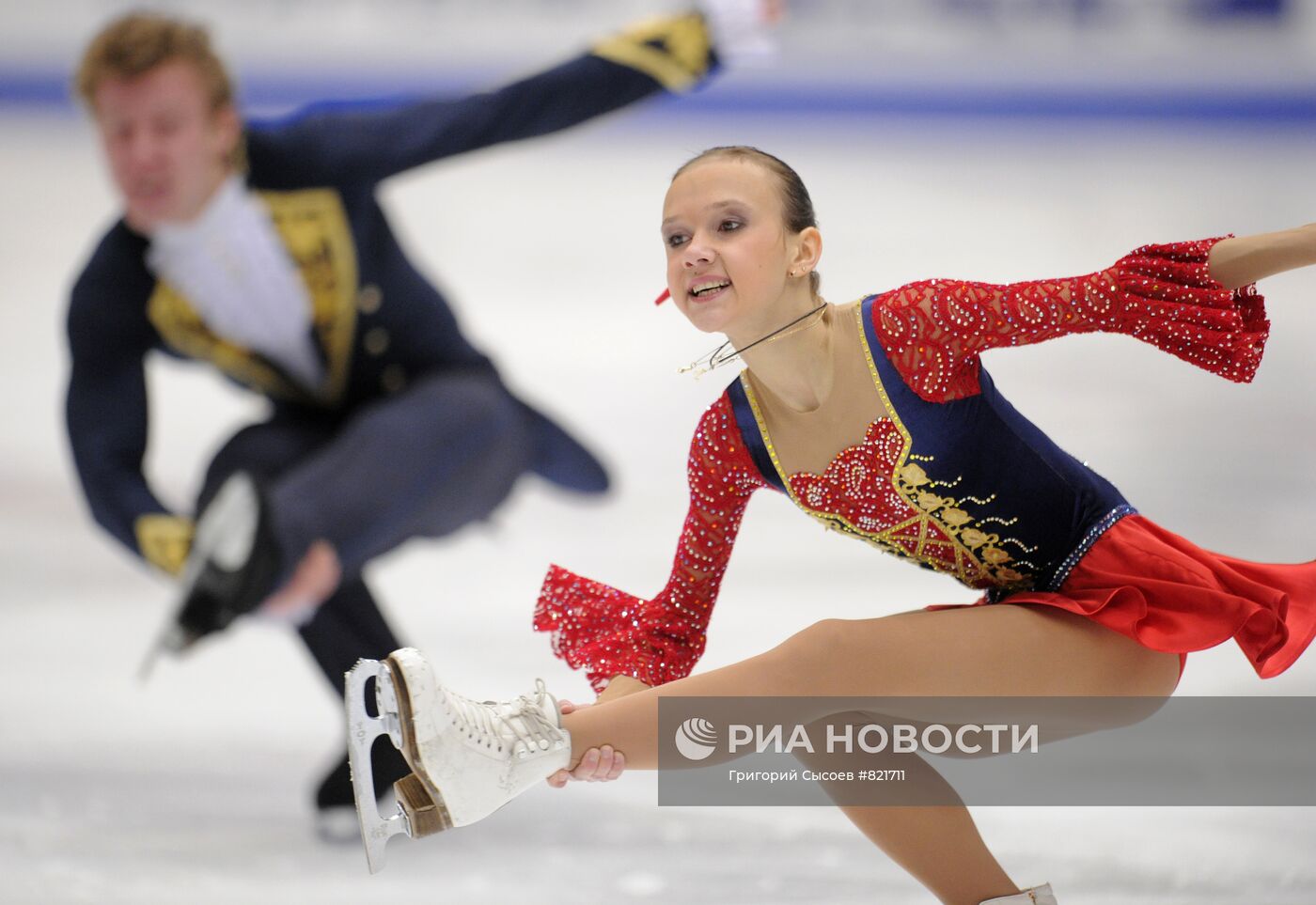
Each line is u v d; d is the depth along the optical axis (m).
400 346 15.52
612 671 9.43
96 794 13.63
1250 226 38.94
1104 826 12.27
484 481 15.07
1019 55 45.47
